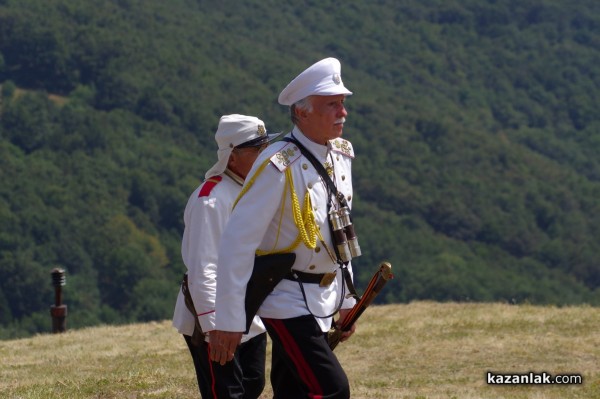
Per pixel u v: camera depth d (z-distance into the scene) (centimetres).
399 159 17188
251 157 1128
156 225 13612
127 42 18375
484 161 17600
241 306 952
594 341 1903
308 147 985
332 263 991
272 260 971
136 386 1540
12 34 18162
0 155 13888
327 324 987
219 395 1112
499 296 12606
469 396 1500
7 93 16288
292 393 1033
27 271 10206
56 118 15650
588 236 15712
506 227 15288
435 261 13438
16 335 9531
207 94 18150
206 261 1095
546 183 17250
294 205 965
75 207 12594
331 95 974
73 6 19312
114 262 11369
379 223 14825
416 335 2027
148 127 16838
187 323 1141
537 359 1770
